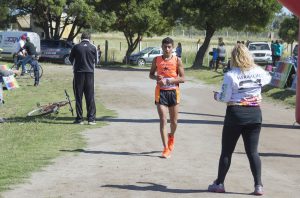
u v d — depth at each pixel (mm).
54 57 43281
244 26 41000
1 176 8250
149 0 45312
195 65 41562
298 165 9648
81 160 9562
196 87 26062
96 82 27469
